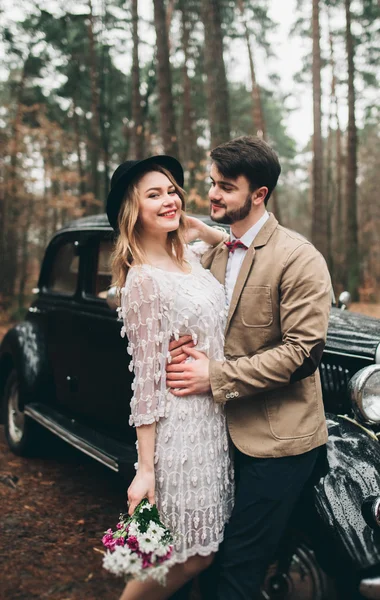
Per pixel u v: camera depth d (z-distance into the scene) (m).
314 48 15.38
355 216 17.27
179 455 1.99
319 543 2.07
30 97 19.19
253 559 1.97
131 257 2.12
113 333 3.41
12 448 4.55
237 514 2.02
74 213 17.59
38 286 4.55
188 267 2.20
